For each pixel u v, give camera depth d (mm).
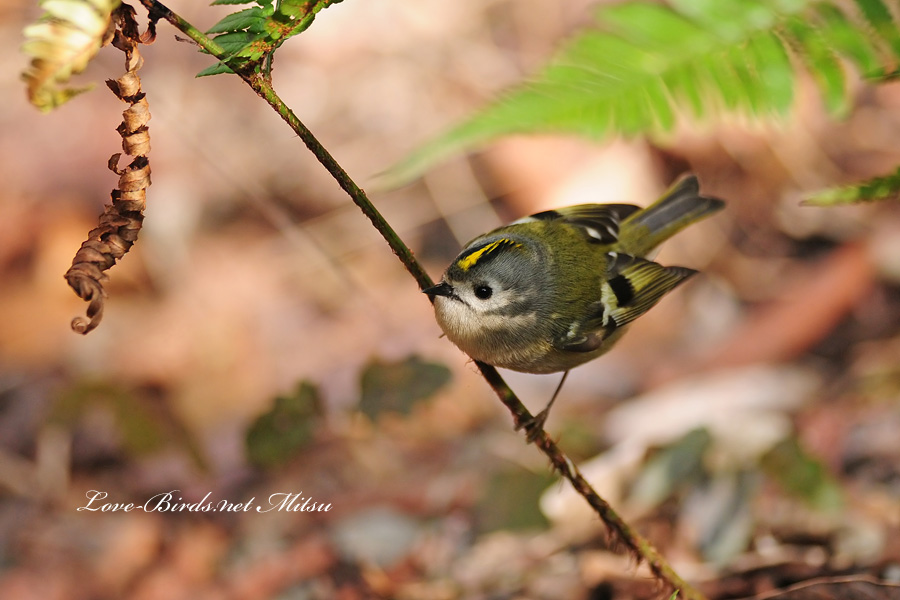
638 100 7168
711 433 8750
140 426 9781
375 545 8938
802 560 7363
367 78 16125
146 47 15992
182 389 12680
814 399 11039
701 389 11617
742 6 7203
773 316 12375
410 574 8711
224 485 10383
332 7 16750
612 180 13883
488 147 14328
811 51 6988
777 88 7004
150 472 10625
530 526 8781
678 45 7242
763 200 13992
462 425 11406
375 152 15273
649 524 8484
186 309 13633
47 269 14070
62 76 3896
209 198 14828
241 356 13000
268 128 15562
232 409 12492
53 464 10797
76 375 12633
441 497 9547
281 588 8656
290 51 16547
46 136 15102
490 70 16047
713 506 8273
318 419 8484
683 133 14031
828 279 12469
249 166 15062
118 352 13047
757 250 13703
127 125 4336
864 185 5707
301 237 14289
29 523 10016
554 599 7727
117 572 9266
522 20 16516
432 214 14312
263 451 8414
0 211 14406
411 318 13312
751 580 7332
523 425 5914
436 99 15812
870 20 6906
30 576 9305
